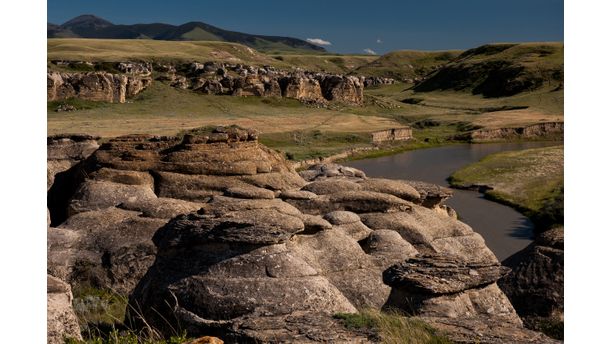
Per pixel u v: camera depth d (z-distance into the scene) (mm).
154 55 160375
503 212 46875
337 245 17969
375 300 16891
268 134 87188
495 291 15414
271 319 12062
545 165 65875
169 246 14992
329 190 25812
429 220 24688
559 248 18781
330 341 10734
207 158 30141
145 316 14469
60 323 12203
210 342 10992
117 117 96375
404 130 98062
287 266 14109
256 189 23844
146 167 29766
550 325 16844
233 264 14102
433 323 12023
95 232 22703
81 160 32938
